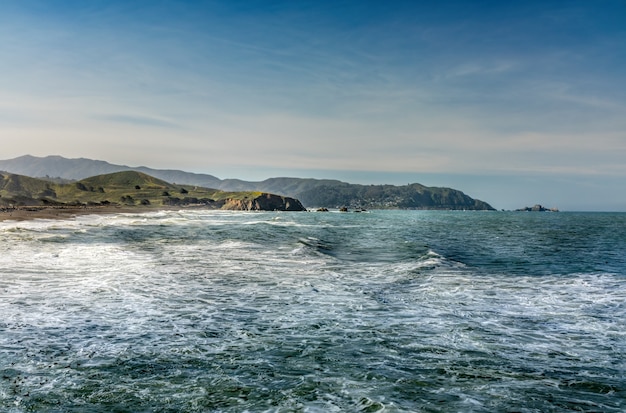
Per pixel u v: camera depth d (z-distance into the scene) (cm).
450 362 813
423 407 627
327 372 753
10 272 1620
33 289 1357
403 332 998
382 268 1986
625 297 1407
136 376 718
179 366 766
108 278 1562
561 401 657
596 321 1115
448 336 974
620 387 714
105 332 952
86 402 621
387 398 653
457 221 9112
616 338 975
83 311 1120
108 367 753
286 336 952
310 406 621
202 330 984
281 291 1427
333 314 1148
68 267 1769
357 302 1291
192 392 661
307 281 1616
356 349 877
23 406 605
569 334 1003
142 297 1288
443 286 1571
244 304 1242
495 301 1334
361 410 612
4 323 995
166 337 927
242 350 856
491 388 700
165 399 636
